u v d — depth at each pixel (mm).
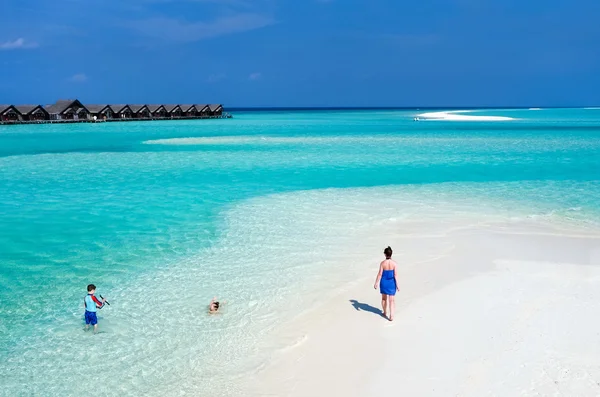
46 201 22344
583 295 11336
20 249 15586
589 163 33719
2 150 45656
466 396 7648
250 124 98000
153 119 115688
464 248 15031
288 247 15414
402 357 8859
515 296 11352
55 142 54719
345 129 76500
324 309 11016
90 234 17141
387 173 29969
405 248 15141
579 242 15609
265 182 26969
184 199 22578
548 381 7918
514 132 63969
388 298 10711
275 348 9406
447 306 10930
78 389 8266
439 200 21922
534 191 23844
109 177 28953
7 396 8078
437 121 100500
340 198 22547
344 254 14688
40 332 10242
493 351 8906
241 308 11172
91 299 10242
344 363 8766
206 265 13953
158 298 11805
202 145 49000
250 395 7977
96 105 108438
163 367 8867
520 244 15406
